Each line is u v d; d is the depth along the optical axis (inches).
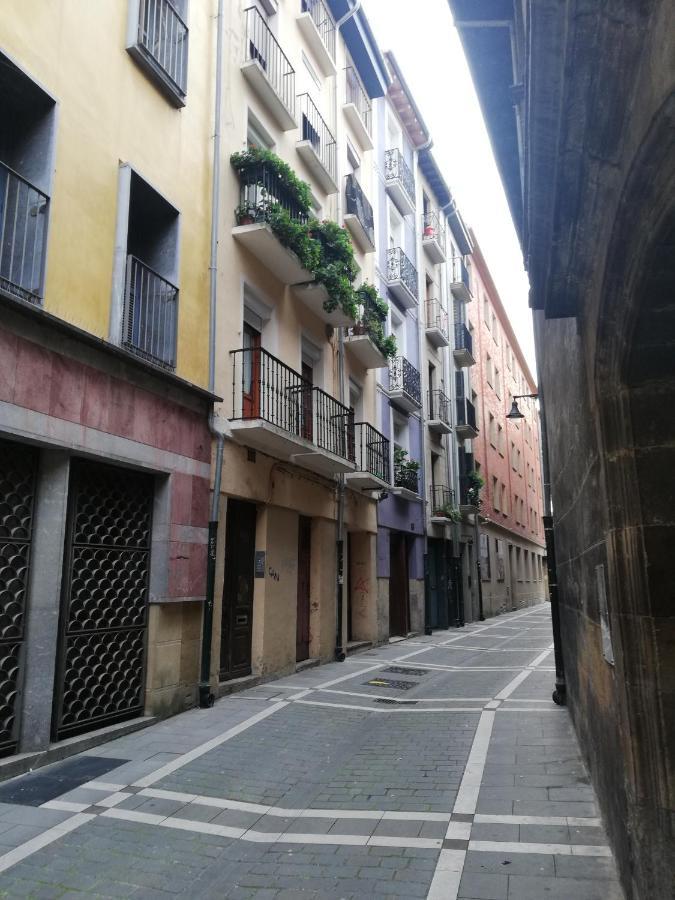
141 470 301.1
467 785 216.4
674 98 74.2
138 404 294.7
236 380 389.4
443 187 971.3
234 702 344.5
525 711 326.0
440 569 867.4
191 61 366.9
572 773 222.1
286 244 418.3
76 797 204.8
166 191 334.0
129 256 298.8
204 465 346.3
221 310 379.9
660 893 116.3
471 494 979.9
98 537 279.0
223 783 221.1
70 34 272.8
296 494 460.1
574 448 199.8
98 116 286.8
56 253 256.8
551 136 106.4
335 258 483.8
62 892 148.7
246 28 434.6
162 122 335.3
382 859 163.8
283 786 220.1
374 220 717.9
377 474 617.0
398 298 768.9
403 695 381.7
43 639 238.7
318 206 551.8
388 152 786.2
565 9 86.6
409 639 708.0
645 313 117.4
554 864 155.9
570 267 142.9
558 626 341.7
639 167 91.7
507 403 1493.6
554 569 346.6
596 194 115.5
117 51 303.1
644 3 79.3
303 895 147.3
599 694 173.8
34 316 234.4
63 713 254.4
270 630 416.5
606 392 133.8
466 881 149.9
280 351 454.0
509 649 609.0
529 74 99.3
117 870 159.5
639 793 121.4
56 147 259.6
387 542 673.0
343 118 637.9
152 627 303.1
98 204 283.3
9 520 234.5
